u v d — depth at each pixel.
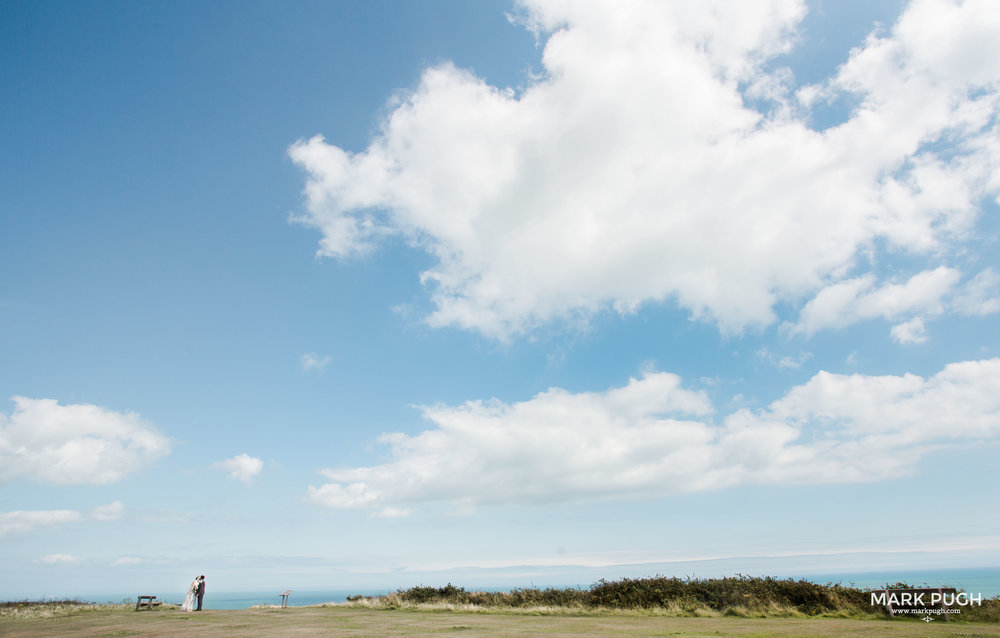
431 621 19.69
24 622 19.70
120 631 16.31
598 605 25.19
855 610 20.11
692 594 24.22
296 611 26.06
